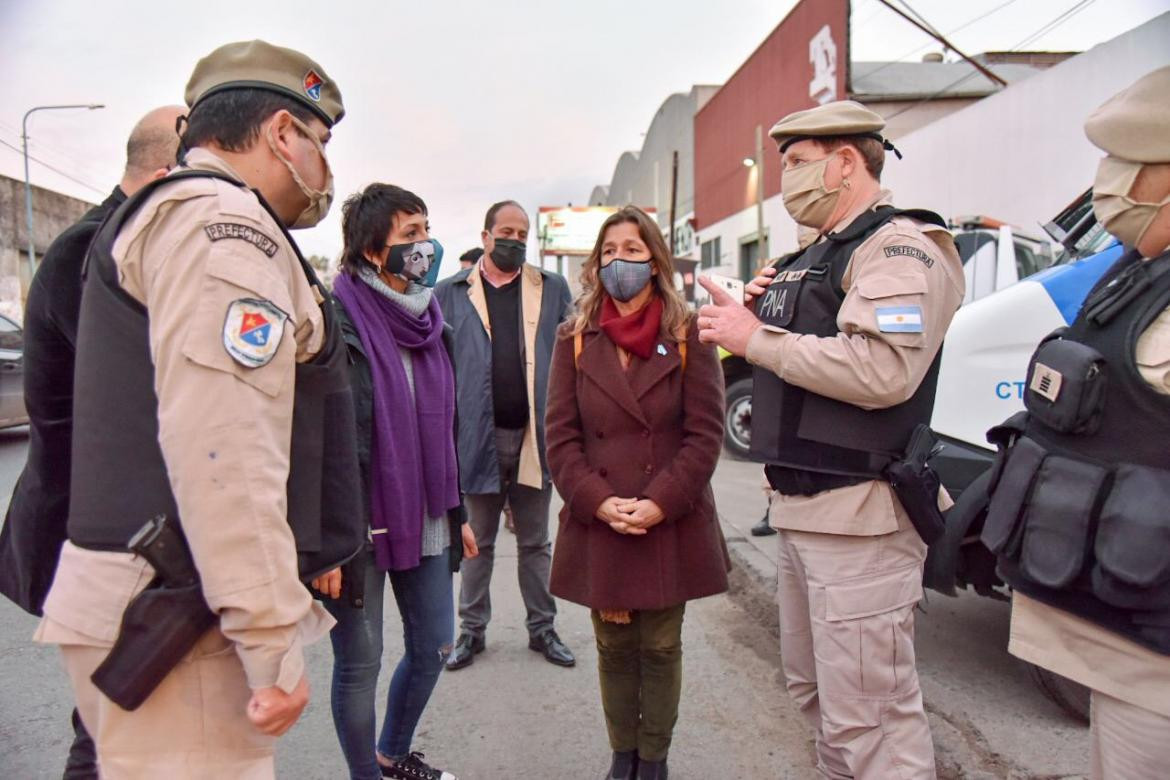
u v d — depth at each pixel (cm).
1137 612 133
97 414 117
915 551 192
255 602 110
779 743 270
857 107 197
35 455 146
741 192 2270
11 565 151
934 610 369
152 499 116
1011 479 156
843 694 187
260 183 138
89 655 117
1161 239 137
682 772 252
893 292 171
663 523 219
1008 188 1133
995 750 240
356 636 206
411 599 227
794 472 194
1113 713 142
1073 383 139
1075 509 139
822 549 191
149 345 117
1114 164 140
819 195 198
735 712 293
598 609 218
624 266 216
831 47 1703
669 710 229
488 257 342
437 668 232
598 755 265
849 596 186
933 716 267
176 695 117
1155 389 132
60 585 119
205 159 134
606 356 223
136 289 117
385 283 218
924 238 180
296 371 134
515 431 330
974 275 564
